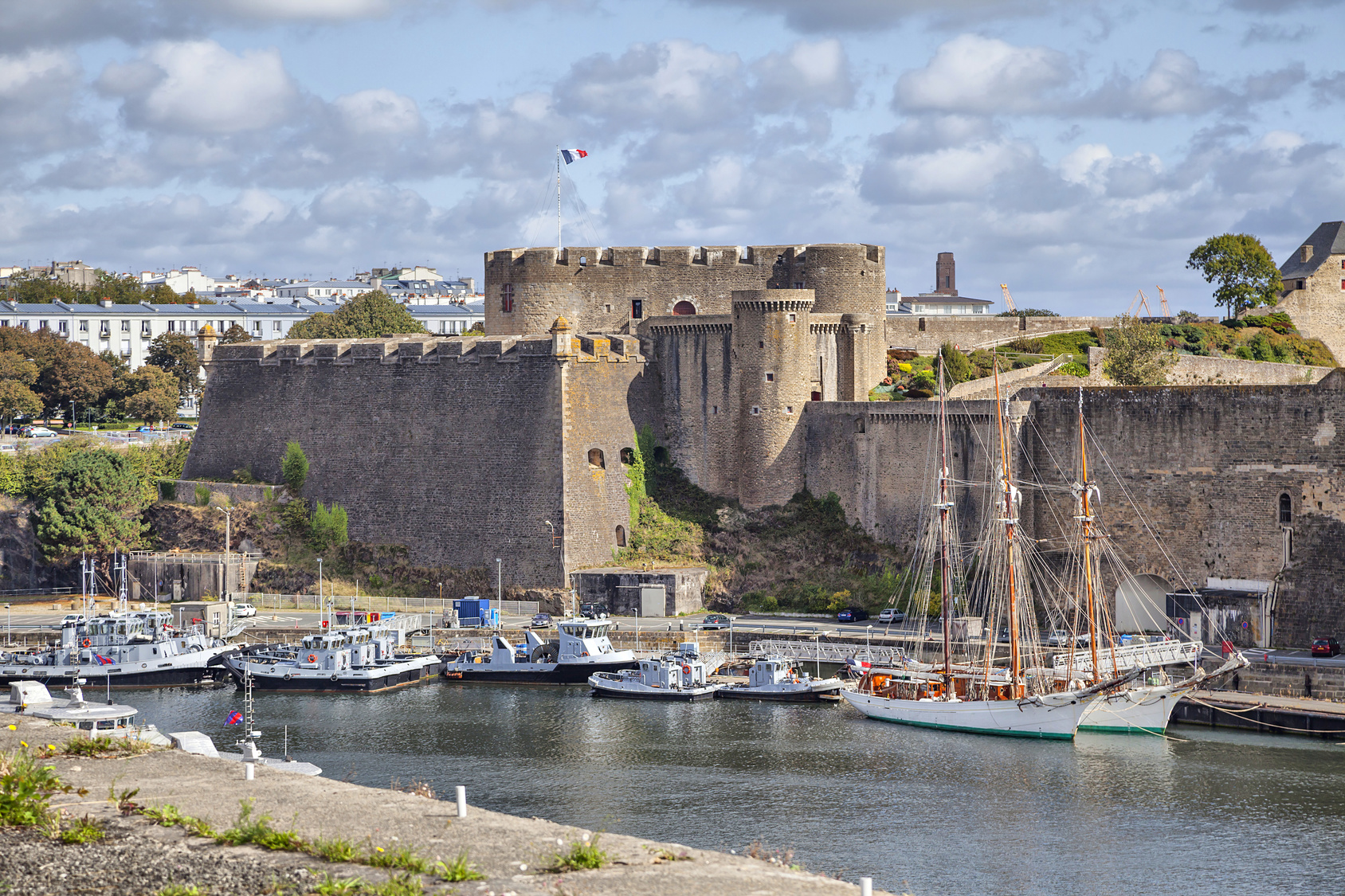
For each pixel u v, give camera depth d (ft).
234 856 209.05
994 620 500.74
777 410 629.10
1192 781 391.45
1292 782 388.57
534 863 206.69
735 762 419.54
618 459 637.71
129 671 545.85
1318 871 322.55
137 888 198.08
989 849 338.75
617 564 625.41
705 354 645.92
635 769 412.16
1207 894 310.04
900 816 364.99
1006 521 489.26
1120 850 337.11
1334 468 507.71
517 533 626.23
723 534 630.74
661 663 511.40
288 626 596.70
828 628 563.48
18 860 207.51
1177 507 542.16
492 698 516.73
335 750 435.94
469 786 395.75
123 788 247.91
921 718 464.65
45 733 299.38
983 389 623.77
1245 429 528.22
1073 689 454.40
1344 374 506.07
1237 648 503.20
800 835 350.64
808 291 632.79
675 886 196.44
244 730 464.24
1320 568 504.43
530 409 630.33
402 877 196.44
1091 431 559.38
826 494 624.59
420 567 647.15
